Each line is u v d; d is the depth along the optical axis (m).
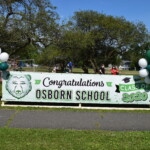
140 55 41.78
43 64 40.84
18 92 9.30
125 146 5.05
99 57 41.09
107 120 7.42
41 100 9.35
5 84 9.29
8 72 9.27
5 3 17.73
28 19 18.11
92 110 8.79
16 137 5.42
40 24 18.41
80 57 40.00
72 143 5.14
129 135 5.87
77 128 6.43
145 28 39.84
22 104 9.53
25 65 38.19
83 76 9.30
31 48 22.45
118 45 38.91
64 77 9.29
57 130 6.12
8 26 17.38
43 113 8.09
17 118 7.33
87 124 6.88
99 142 5.26
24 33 17.69
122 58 44.12
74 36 22.89
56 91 9.34
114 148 4.91
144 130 6.44
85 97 9.36
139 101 9.49
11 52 19.39
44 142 5.15
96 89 9.37
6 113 7.95
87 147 4.91
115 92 9.43
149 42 40.56
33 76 9.30
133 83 9.45
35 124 6.70
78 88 9.34
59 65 39.88
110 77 9.38
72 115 7.92
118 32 37.00
